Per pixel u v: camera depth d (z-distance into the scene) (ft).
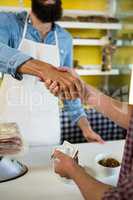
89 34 8.92
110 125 7.37
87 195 2.48
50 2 5.13
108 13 9.06
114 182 3.77
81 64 9.19
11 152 3.60
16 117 5.43
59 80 3.19
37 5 5.12
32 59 3.36
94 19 8.37
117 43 8.91
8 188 3.55
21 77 3.45
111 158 4.21
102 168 3.88
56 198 3.38
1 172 3.83
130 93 7.52
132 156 2.48
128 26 8.96
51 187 3.63
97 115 7.08
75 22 7.98
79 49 9.05
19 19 5.32
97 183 2.56
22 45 5.30
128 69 8.92
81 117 5.38
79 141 7.11
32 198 3.36
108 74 8.79
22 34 5.28
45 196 3.42
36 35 5.41
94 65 9.23
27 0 7.86
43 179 3.81
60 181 3.76
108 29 8.82
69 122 6.80
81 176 2.70
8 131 3.78
